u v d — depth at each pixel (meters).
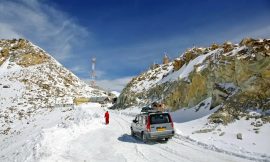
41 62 149.75
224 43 35.75
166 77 65.38
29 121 56.81
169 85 56.88
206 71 34.16
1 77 117.62
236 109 22.81
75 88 134.12
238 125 20.09
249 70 25.28
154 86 69.50
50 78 128.38
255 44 26.92
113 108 86.06
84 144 17.06
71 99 106.31
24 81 111.19
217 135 18.75
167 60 93.56
